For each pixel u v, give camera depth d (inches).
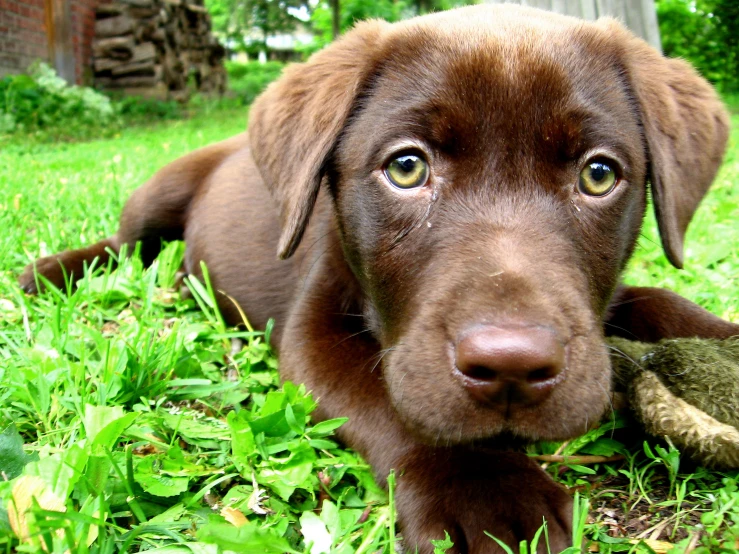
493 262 8.1
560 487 8.2
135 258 16.7
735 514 8.0
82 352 10.7
